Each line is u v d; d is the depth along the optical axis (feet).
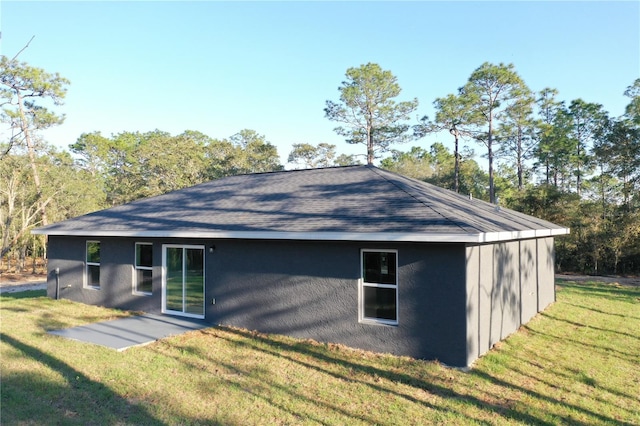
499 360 25.21
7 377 21.68
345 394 20.11
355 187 35.42
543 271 42.70
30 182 84.64
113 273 41.39
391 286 26.68
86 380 21.45
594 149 94.12
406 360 24.94
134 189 121.08
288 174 46.80
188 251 36.78
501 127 118.42
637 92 94.07
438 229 23.61
